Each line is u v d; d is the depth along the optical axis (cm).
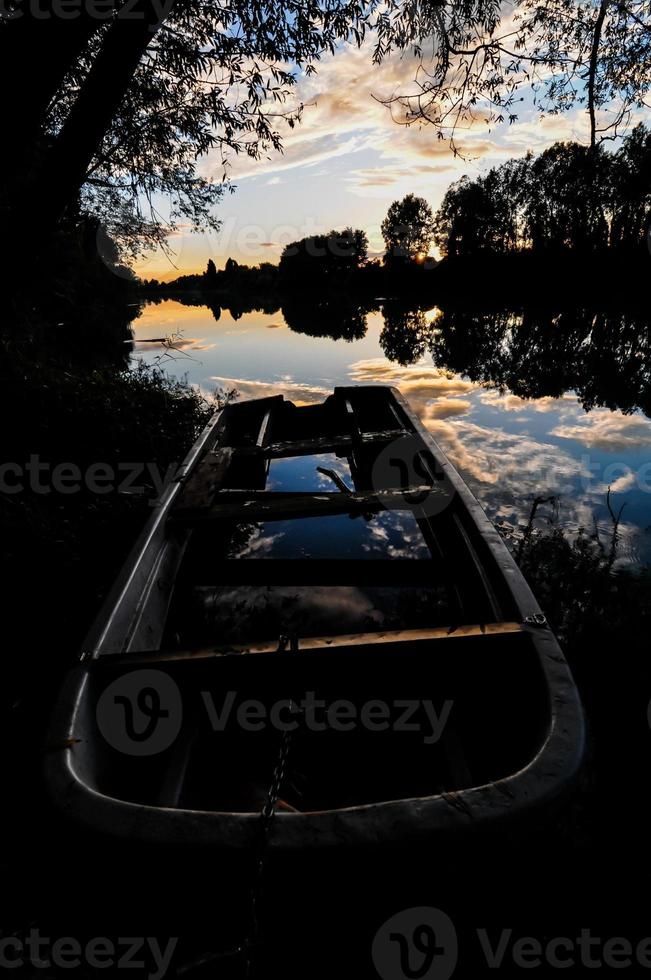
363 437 452
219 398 771
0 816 177
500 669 186
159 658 181
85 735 159
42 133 489
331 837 121
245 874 119
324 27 398
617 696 229
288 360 1169
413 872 123
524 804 128
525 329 1667
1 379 455
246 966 119
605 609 281
